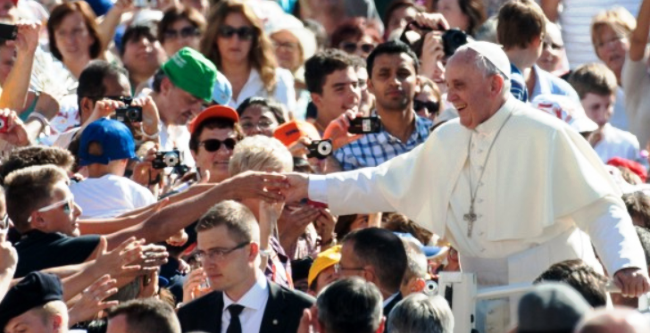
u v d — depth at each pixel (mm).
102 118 34188
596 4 49844
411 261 29500
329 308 25156
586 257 30750
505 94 30312
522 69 40531
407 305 25328
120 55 46906
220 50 42906
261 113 38656
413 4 49219
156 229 30578
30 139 35188
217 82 39875
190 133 35875
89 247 29688
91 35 43844
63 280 28188
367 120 37375
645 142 46250
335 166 37656
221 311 28328
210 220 28141
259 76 43062
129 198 33156
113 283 28047
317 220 34156
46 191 29859
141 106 36438
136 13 48688
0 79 39875
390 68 38844
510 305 28406
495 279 30312
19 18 45406
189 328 28328
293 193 31234
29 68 37031
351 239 29156
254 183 30750
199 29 44406
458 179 30609
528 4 40438
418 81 40281
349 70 40250
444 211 30688
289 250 32906
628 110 46469
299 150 35469
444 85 42281
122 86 37938
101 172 33344
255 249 28266
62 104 40719
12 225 29984
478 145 30422
